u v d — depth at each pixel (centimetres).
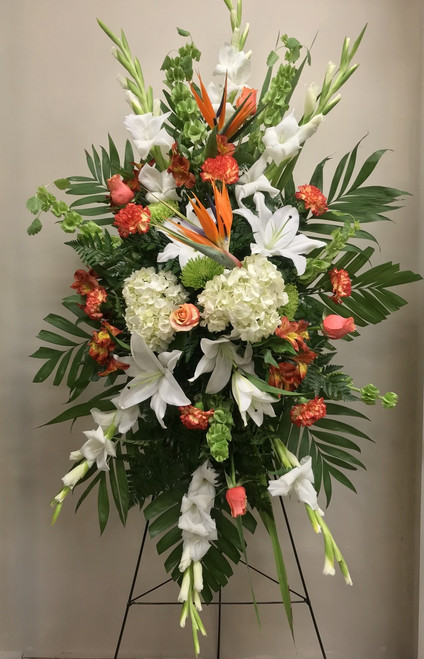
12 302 139
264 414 104
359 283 113
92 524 142
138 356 93
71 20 134
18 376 140
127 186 103
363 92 134
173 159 97
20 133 136
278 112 102
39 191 99
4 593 139
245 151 105
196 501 95
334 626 142
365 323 114
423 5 133
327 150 135
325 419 117
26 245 138
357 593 142
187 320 88
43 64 135
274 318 88
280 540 141
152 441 100
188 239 90
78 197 138
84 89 135
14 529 141
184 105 97
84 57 135
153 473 101
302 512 141
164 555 142
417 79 134
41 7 134
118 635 143
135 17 133
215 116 99
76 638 144
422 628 119
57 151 136
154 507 101
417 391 138
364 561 141
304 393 92
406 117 135
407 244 136
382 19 133
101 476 111
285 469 96
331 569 92
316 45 133
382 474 140
